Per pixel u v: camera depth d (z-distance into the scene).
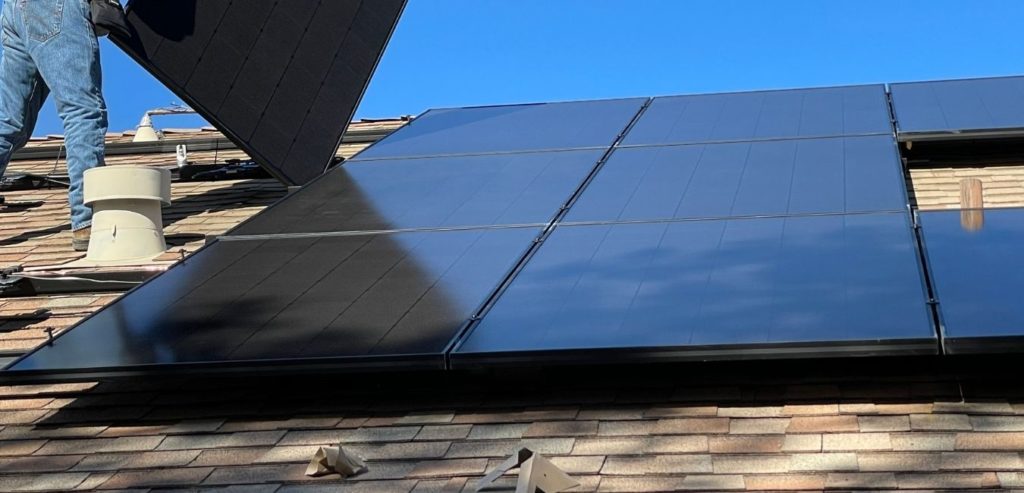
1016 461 5.07
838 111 9.81
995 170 9.11
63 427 6.41
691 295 6.15
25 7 9.56
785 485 5.09
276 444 5.92
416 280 6.81
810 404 5.74
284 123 9.80
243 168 11.60
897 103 9.91
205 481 5.64
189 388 6.73
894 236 6.66
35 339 7.66
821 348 5.46
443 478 5.42
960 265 6.19
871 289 5.96
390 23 11.10
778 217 7.21
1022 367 5.87
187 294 6.94
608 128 10.04
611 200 7.92
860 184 7.66
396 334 6.05
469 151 9.72
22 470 5.95
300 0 10.45
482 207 8.10
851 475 5.11
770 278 6.25
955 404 5.59
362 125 14.12
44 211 11.20
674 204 7.68
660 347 5.60
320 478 5.54
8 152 9.99
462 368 5.78
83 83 9.51
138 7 9.12
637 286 6.36
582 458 5.47
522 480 5.06
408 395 6.32
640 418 5.78
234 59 9.62
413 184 8.84
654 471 5.31
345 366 5.82
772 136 9.16
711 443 5.48
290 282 6.97
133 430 6.28
